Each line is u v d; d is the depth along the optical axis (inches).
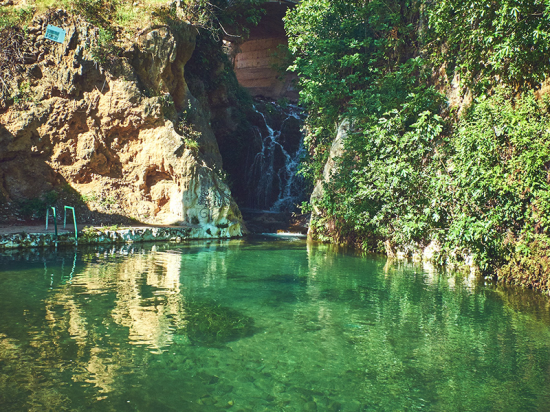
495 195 320.2
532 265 300.4
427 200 403.2
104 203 579.5
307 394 139.7
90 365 152.8
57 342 171.9
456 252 388.2
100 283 277.1
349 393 141.6
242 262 393.4
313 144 784.9
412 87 484.7
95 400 129.0
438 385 150.2
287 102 1025.5
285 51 855.7
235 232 652.1
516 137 297.7
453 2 394.0
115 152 598.5
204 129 711.1
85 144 569.3
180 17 658.8
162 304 233.9
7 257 362.9
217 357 165.9
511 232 320.8
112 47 570.6
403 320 225.1
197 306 233.9
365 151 491.8
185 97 687.7
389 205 441.1
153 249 458.3
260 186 944.9
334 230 600.7
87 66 559.2
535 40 297.4
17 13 540.7
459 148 344.5
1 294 239.3
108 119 578.6
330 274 347.3
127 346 171.8
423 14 506.3
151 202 615.8
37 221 529.0
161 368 153.6
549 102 299.0
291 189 952.3
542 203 278.4
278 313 228.5
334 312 235.0
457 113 421.4
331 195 562.6
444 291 295.1
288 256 443.2
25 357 156.4
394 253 468.8
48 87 550.9
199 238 586.9
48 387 135.3
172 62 640.4
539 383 153.6
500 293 291.9
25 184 541.3
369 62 553.9
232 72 996.6
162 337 183.6
